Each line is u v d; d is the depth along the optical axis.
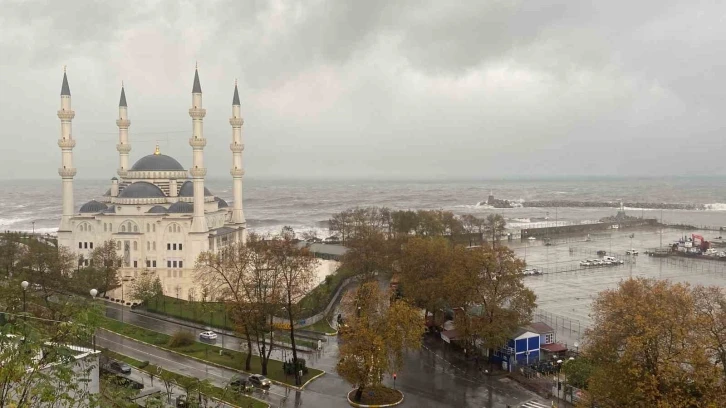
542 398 86.38
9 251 163.12
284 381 92.94
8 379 32.28
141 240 169.12
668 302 69.94
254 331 103.38
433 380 94.38
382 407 82.94
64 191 177.38
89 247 172.88
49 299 125.88
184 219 167.38
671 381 63.34
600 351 71.00
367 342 83.94
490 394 88.19
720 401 60.28
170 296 153.75
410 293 122.00
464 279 103.06
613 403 68.25
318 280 174.38
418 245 127.06
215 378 92.06
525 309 102.31
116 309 137.50
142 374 92.12
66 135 178.75
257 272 103.56
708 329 66.94
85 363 48.09
